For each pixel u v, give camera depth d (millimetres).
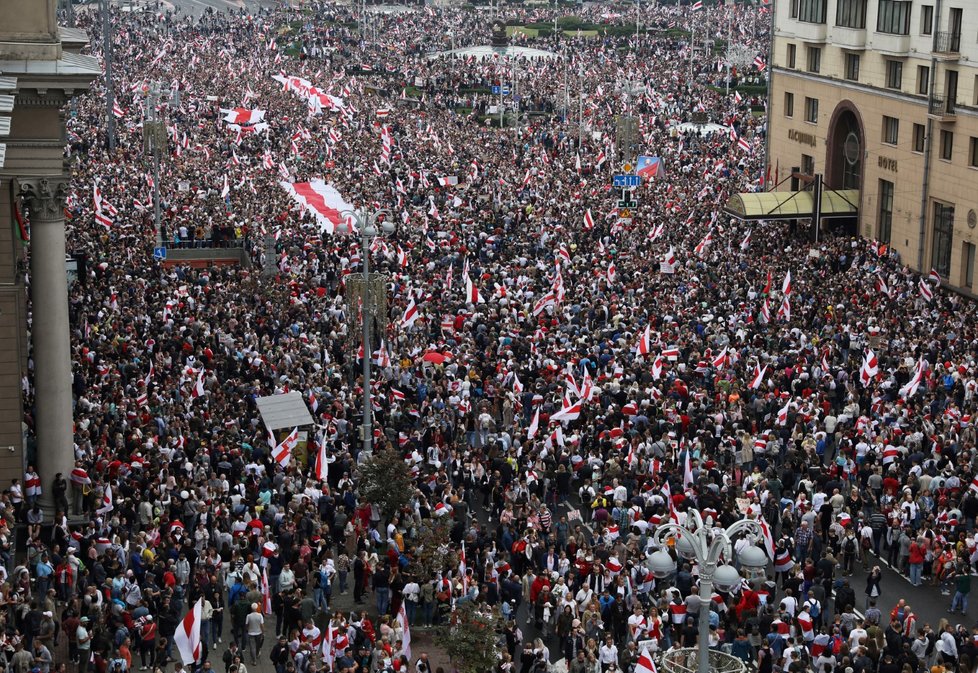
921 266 158375
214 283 133875
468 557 79750
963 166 149750
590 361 108562
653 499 82125
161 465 84938
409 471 81750
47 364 84375
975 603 79562
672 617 70250
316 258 143250
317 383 103375
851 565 82375
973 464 91250
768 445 93000
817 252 151750
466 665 64750
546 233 156250
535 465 88250
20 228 86875
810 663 67125
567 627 70875
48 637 67188
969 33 146875
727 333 115938
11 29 81312
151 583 71125
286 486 85125
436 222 161875
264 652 72125
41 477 84938
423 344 115000
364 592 78188
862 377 103688
